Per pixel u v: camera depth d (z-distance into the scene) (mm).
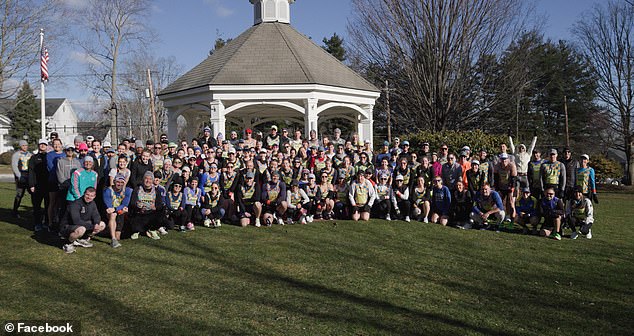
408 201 10648
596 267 7016
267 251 7688
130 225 8461
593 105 39500
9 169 35531
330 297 5531
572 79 40438
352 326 4680
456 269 6805
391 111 27422
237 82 14797
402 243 8414
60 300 5355
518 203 9773
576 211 9164
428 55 24531
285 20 18750
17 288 5742
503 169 10086
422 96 25203
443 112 24953
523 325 4789
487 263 7168
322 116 20266
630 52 28500
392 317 4934
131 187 8562
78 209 7516
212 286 5887
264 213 10133
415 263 7082
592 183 9305
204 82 15234
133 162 8766
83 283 5953
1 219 10172
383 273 6531
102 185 9031
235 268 6688
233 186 9906
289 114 21922
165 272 6465
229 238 8641
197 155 10633
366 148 12180
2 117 50156
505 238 9055
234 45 17469
